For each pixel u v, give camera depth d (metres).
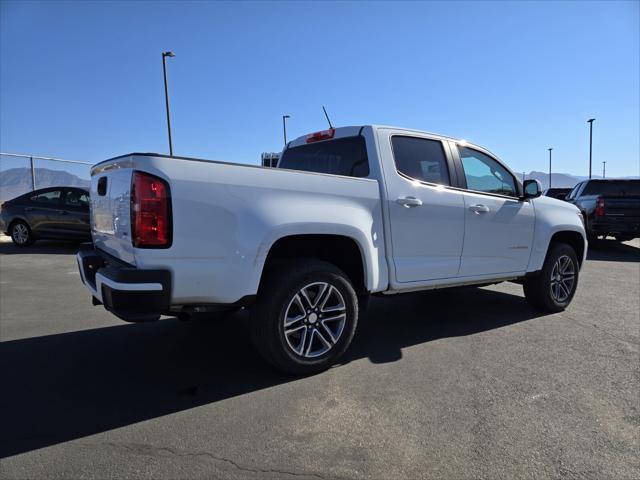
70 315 5.49
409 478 2.41
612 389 3.49
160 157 3.04
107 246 3.69
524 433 2.86
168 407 3.16
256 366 3.91
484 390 3.45
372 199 3.99
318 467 2.50
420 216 4.30
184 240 3.07
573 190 15.63
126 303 2.96
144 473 2.43
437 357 4.14
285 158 5.37
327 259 4.13
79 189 11.84
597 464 2.55
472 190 4.90
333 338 3.76
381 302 6.31
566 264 5.84
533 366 3.93
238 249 3.24
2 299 6.31
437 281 4.50
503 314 5.66
